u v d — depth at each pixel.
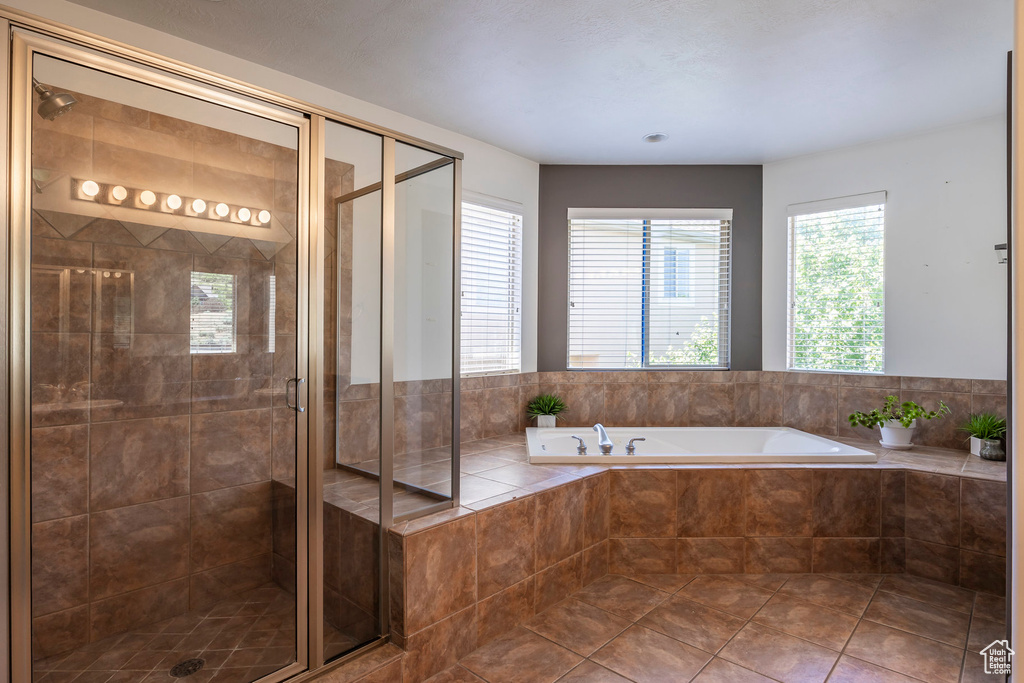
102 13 2.19
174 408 1.59
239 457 1.71
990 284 3.26
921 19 2.23
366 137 2.02
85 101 1.42
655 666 2.09
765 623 2.40
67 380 1.42
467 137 3.58
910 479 2.87
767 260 4.07
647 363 4.16
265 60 2.59
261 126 1.74
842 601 2.59
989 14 2.19
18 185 1.33
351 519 1.96
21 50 1.32
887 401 3.52
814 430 3.88
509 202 3.86
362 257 2.01
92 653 1.45
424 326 2.23
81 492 1.44
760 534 2.90
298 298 1.83
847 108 3.11
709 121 3.30
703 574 2.89
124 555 1.51
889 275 3.61
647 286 4.16
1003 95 2.95
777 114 3.20
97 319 1.46
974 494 2.71
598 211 4.10
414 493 2.17
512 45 2.46
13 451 1.33
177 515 1.60
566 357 4.14
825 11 2.18
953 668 2.06
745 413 4.07
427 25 2.30
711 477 2.89
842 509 2.89
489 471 2.88
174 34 2.36
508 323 3.93
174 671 1.59
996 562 2.65
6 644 1.33
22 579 1.35
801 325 3.97
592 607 2.55
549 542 2.56
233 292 1.69
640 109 3.14
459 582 2.16
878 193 3.62
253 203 1.73
